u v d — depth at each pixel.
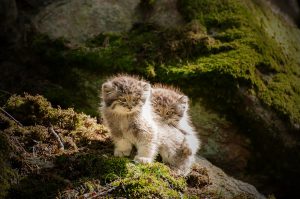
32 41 8.76
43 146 6.59
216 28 8.64
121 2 9.25
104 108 6.48
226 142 7.98
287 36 9.57
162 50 8.30
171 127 6.83
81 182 5.81
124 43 8.52
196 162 7.27
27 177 5.85
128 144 6.51
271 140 7.99
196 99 7.98
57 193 5.61
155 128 6.44
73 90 8.25
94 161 6.17
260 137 7.97
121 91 6.23
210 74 7.90
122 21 9.04
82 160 6.16
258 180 8.12
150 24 8.80
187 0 8.88
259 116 7.91
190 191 6.32
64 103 7.93
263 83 8.14
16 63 8.39
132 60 8.23
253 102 7.91
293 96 8.27
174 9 8.95
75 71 8.33
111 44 8.55
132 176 5.93
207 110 7.98
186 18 8.78
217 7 8.85
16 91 7.84
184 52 8.26
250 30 8.65
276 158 8.07
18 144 6.46
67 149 6.68
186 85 7.99
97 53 8.36
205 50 8.27
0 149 5.94
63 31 8.88
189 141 6.89
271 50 8.62
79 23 8.96
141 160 6.25
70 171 6.06
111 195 5.64
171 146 6.59
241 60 8.09
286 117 7.99
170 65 8.14
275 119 7.98
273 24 9.55
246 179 8.08
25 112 7.19
